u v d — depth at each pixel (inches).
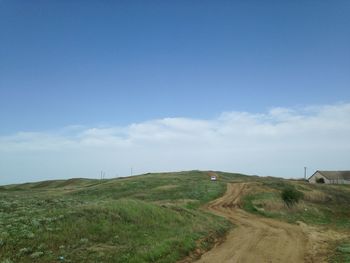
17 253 686.5
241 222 1708.9
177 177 4247.0
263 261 904.3
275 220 1859.0
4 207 1159.6
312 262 929.5
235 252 990.4
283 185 3287.4
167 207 1411.2
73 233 847.7
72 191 3095.5
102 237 872.3
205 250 994.1
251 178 4660.4
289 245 1159.0
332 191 3198.8
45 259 677.3
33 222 871.1
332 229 1651.1
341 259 946.1
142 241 898.7
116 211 1082.7
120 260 725.3
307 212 2119.8
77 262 684.1
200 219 1405.0
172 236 1008.2
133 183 3452.3
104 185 3474.4
